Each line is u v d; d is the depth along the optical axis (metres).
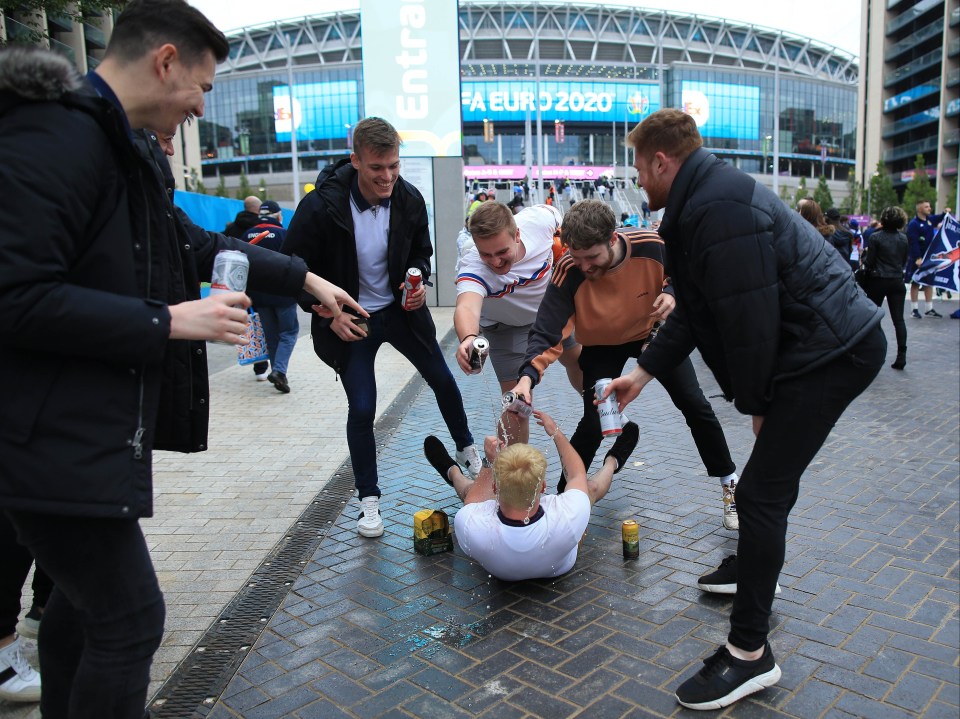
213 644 2.71
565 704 2.31
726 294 2.15
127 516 1.53
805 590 3.02
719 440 3.56
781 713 2.25
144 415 1.58
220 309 1.63
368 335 3.64
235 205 13.80
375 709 2.31
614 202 54.72
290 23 108.38
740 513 2.33
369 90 13.17
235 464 4.91
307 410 6.46
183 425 1.94
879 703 2.29
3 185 1.35
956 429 5.45
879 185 59.59
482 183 64.69
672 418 6.03
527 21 109.00
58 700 1.87
